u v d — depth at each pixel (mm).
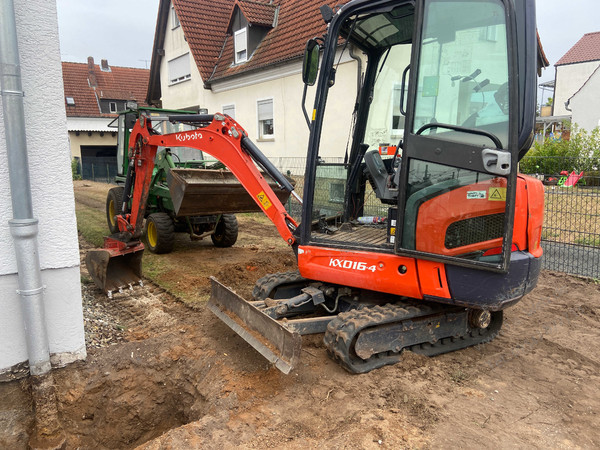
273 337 3311
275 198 4258
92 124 28844
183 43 16500
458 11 3074
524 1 2943
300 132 11766
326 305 4375
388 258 3443
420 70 3213
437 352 3793
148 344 4082
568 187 8164
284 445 2668
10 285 3260
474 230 3146
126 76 32875
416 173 3271
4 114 2947
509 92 2908
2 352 3289
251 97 13477
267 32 13703
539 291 5660
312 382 3371
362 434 2715
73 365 3668
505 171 2939
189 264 6668
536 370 3631
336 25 3592
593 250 7023
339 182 4535
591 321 4699
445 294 3297
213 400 3297
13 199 3061
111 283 5371
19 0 3018
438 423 2861
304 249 3883
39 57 3139
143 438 3754
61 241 3428
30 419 3365
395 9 3432
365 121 4598
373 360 3545
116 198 8148
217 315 4031
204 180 6305
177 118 4996
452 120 3152
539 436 2764
